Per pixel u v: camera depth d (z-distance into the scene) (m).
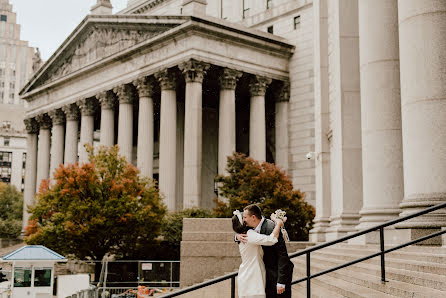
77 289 30.47
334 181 27.97
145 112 58.06
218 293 21.66
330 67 30.50
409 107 15.95
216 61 54.56
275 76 59.44
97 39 65.06
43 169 77.56
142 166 56.84
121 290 30.83
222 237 26.72
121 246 45.72
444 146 15.34
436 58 15.64
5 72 175.62
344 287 12.55
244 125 68.88
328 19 32.06
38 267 32.44
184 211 48.16
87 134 67.19
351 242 21.22
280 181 44.59
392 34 19.20
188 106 52.81
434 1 15.86
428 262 12.44
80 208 41.06
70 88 70.94
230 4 69.81
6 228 97.00
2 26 179.25
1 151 139.38
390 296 10.65
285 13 62.09
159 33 57.03
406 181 16.08
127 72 60.56
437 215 15.06
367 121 19.34
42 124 78.50
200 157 52.50
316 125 33.03
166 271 30.69
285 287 8.84
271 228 9.02
